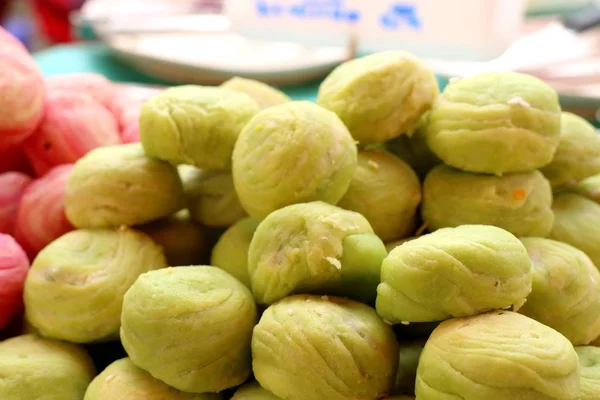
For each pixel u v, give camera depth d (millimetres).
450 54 472
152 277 321
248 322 320
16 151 436
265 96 403
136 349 316
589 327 331
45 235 389
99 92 478
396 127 357
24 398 333
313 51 702
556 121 342
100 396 323
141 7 832
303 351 296
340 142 332
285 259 314
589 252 364
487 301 293
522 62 584
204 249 391
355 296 323
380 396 302
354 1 500
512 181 346
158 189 365
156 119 356
